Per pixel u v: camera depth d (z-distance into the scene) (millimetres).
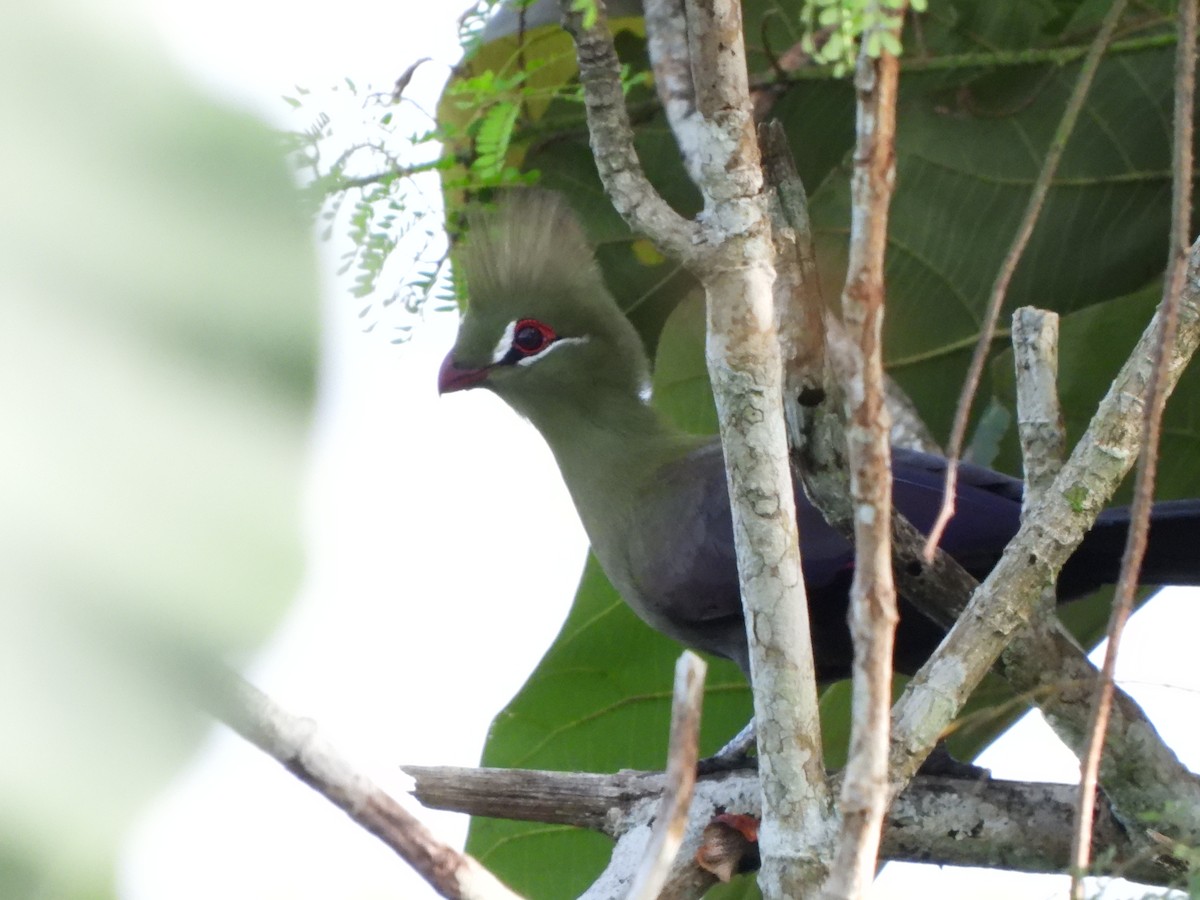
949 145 8273
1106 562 6188
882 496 2873
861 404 2846
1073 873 3293
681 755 2988
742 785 5852
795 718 3857
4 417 713
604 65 3705
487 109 6781
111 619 731
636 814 5785
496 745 8750
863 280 2766
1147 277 8305
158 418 762
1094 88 7898
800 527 6941
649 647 8727
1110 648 3344
